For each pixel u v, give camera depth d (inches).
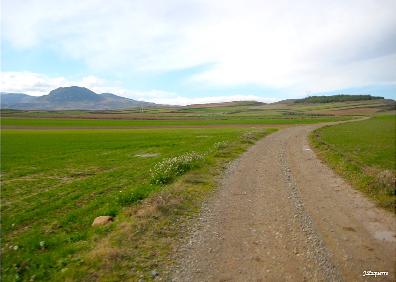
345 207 600.7
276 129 3097.9
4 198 790.5
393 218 542.0
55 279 362.9
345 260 397.4
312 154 1293.1
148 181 874.1
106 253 402.6
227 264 389.1
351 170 889.5
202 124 4478.3
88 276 360.2
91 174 1085.1
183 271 373.7
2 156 1550.2
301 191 717.9
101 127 4005.9
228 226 510.3
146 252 418.0
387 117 5944.9
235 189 738.2
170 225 510.9
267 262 392.8
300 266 382.3
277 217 548.1
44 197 788.0
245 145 1614.2
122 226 498.6
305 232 481.4
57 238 493.0
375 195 665.0
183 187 730.8
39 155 1584.6
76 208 682.2
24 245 480.4
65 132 3161.9
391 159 1252.5
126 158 1425.9
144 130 3383.4
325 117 6633.9
